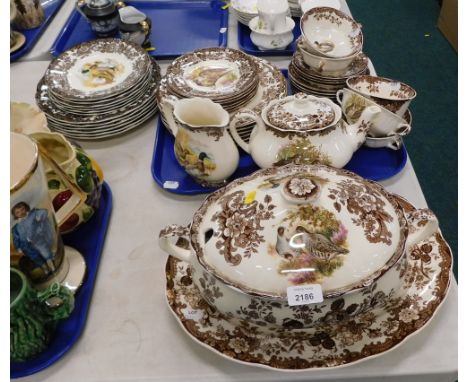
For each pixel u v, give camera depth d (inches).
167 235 23.7
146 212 32.9
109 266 29.3
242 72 38.8
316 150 30.5
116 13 50.1
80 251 30.0
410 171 35.2
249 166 35.6
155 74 42.4
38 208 22.9
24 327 22.1
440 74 88.0
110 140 39.3
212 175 32.1
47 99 39.4
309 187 22.5
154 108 40.6
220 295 22.0
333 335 23.0
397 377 23.1
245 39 51.6
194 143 30.8
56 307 22.7
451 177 69.8
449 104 81.4
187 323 23.9
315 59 38.6
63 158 29.4
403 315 23.5
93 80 39.4
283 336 23.0
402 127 35.2
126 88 37.6
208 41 51.2
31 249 23.5
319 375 23.0
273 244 21.7
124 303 27.1
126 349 24.9
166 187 33.9
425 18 102.4
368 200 23.4
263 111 32.4
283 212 22.4
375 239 22.0
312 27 41.4
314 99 32.9
